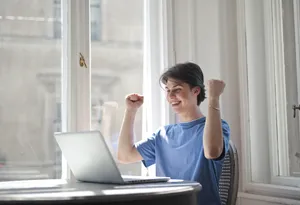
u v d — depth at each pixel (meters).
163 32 2.38
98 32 2.31
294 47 2.33
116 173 1.47
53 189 1.38
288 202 2.05
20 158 2.13
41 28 2.20
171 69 1.95
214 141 1.68
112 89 2.31
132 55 2.38
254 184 2.32
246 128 2.39
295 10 2.33
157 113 2.37
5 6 2.15
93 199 1.16
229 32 2.46
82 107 2.16
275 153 2.40
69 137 1.56
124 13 2.37
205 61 2.41
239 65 2.43
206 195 1.76
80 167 1.62
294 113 2.32
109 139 2.28
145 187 1.37
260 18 2.47
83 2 2.19
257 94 2.45
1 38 2.14
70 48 2.15
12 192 1.30
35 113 2.16
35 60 2.18
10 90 2.14
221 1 2.46
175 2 2.41
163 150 1.95
